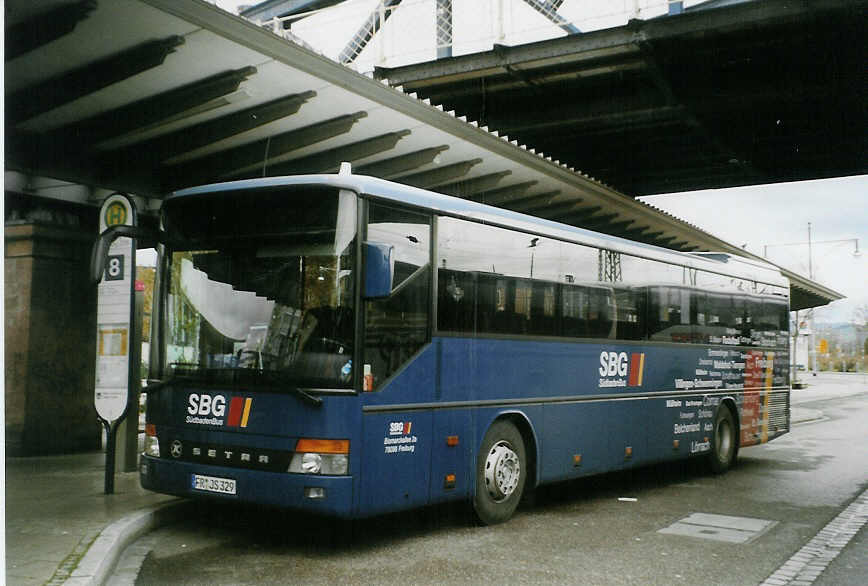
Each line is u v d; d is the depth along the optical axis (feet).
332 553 22.95
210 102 31.78
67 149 35.65
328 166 41.78
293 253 22.90
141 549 22.74
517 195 54.44
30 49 26.23
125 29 27.02
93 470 34.65
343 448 21.58
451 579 20.34
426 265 24.72
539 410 29.30
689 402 39.81
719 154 73.00
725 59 56.18
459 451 25.55
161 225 25.27
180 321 24.39
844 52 54.08
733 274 45.44
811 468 45.34
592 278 32.91
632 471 43.70
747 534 26.73
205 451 23.21
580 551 23.80
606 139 69.46
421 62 58.70
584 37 54.49
